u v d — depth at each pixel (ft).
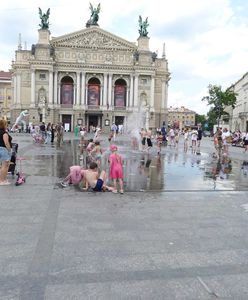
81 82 337.11
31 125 263.49
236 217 33.55
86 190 43.98
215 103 313.94
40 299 17.71
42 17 326.24
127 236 27.35
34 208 34.71
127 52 341.21
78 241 25.96
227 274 21.09
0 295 18.01
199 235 28.04
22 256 22.98
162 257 23.41
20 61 339.16
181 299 18.12
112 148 43.73
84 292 18.53
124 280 19.99
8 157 46.26
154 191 45.09
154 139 197.57
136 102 342.44
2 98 476.13
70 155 89.86
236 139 181.68
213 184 51.96
